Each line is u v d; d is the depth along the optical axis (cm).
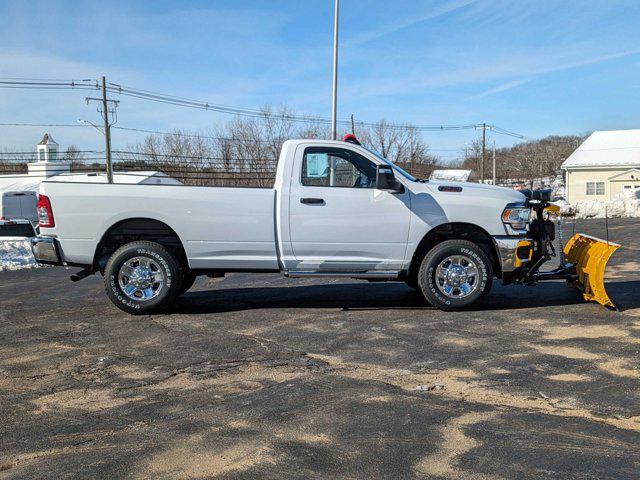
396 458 336
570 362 512
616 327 629
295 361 532
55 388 471
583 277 748
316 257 737
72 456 348
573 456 335
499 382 466
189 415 407
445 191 735
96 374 505
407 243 733
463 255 720
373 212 730
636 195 3419
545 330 626
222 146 4178
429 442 357
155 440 367
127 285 736
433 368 505
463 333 621
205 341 605
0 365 538
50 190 733
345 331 638
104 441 369
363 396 437
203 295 888
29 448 361
